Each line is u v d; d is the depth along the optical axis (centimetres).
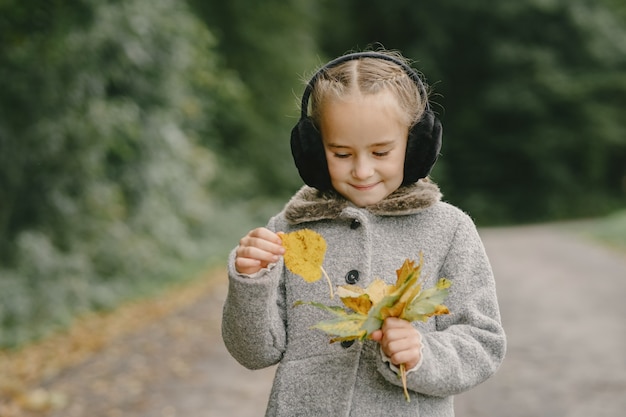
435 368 144
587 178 2581
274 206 1585
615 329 609
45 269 752
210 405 437
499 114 2548
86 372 520
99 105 812
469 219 171
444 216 169
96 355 571
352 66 155
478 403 425
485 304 160
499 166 2595
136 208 1020
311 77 167
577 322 641
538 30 2514
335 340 141
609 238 1425
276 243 151
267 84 1711
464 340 151
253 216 1518
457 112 2620
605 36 2488
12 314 661
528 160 2567
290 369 162
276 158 1756
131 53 841
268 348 162
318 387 159
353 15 2567
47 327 664
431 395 155
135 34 853
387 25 2581
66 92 775
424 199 163
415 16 2534
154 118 983
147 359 554
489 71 2584
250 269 153
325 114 154
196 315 736
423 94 161
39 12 670
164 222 1064
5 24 666
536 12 2489
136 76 946
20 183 789
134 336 639
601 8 2531
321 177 165
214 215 1362
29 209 824
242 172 1633
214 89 1240
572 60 2527
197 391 466
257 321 157
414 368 142
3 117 758
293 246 149
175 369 522
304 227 173
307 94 163
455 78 2614
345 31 2534
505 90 2492
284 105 1731
